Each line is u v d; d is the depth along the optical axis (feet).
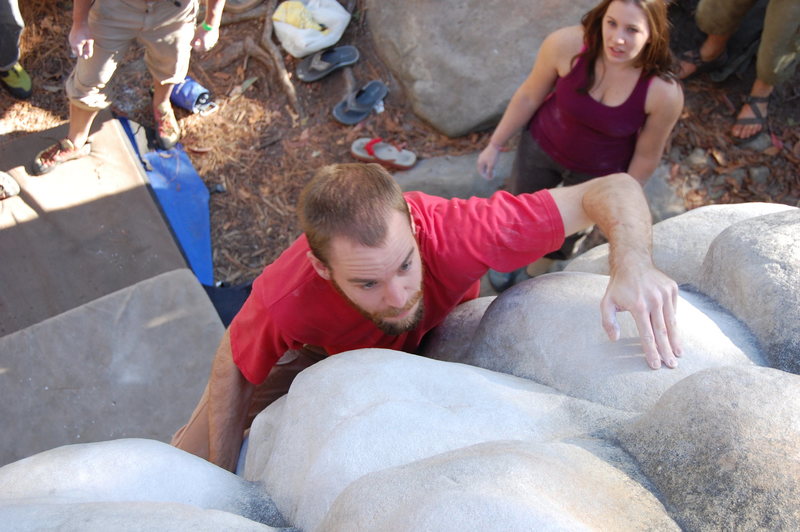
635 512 3.28
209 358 13.44
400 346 6.51
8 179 15.33
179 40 13.60
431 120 16.24
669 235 6.23
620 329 4.78
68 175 15.70
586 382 4.54
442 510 2.89
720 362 4.47
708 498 3.26
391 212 5.14
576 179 10.76
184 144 16.87
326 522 3.41
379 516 3.11
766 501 3.08
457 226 6.02
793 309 4.54
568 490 3.20
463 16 15.89
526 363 4.94
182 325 13.74
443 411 4.21
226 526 3.45
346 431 4.05
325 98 17.25
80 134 15.44
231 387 6.75
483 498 2.91
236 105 17.35
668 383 4.35
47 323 13.64
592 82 9.45
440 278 6.05
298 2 17.74
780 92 14.99
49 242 14.99
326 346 6.49
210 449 6.52
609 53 8.82
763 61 13.43
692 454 3.47
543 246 6.11
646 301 4.73
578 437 4.04
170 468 4.30
